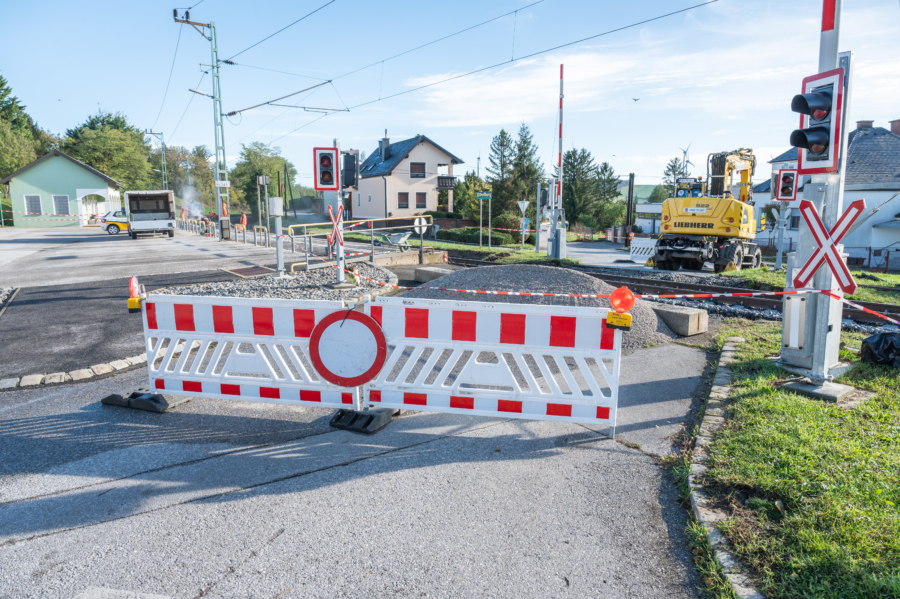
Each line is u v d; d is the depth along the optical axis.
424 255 19.97
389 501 3.51
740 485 3.44
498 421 4.85
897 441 3.92
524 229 27.20
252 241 27.78
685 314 7.94
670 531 3.17
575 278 8.96
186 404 5.35
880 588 2.45
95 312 9.84
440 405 4.69
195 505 3.48
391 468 3.97
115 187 50.12
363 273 14.49
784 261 26.67
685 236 18.47
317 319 4.74
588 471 3.90
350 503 3.49
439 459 4.11
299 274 13.97
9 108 68.81
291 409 5.20
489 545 3.04
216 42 27.81
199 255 19.88
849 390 5.05
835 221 5.27
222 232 28.47
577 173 66.31
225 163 28.92
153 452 4.28
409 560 2.91
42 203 44.97
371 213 49.16
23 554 3.00
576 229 55.12
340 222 11.59
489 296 8.69
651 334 7.58
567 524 3.24
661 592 2.65
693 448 4.13
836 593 2.46
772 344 6.98
